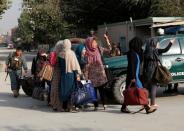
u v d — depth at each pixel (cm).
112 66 1328
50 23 5153
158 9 3597
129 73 1146
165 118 1077
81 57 1241
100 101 1398
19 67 1634
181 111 1174
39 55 1508
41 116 1175
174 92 1562
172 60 1377
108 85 1312
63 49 1227
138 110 1212
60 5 5034
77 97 1221
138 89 1132
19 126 1033
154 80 1161
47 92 1364
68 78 1221
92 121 1070
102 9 4409
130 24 3183
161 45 1393
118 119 1085
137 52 1146
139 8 3953
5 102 1491
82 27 4709
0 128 1014
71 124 1038
